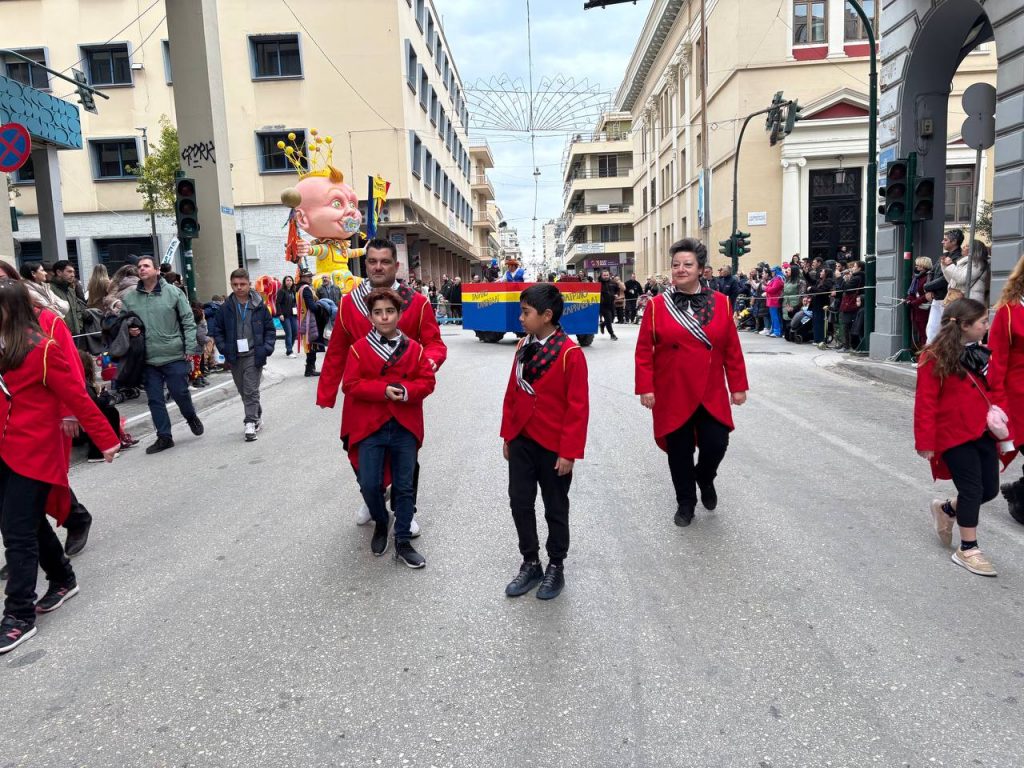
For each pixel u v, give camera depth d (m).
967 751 2.60
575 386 3.77
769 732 2.73
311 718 2.88
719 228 29.36
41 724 2.89
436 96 35.84
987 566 4.04
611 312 17.53
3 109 14.01
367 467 4.35
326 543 4.73
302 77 27.38
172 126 26.12
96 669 3.29
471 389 10.30
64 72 27.41
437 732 2.77
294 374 12.97
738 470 6.12
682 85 36.31
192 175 14.14
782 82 26.28
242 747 2.71
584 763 2.58
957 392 4.11
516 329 15.88
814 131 25.91
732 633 3.45
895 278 11.89
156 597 4.01
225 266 14.35
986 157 26.09
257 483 6.15
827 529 4.76
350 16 27.23
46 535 3.89
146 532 5.06
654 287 26.83
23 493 3.59
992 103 8.80
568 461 3.74
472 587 4.02
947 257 10.45
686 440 4.82
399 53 27.38
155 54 27.34
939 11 10.88
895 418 8.06
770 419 8.05
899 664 3.16
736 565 4.22
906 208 11.43
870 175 13.10
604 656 3.28
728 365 4.85
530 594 3.92
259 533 4.95
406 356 4.33
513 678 3.12
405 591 3.98
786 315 16.95
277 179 27.44
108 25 27.28
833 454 6.58
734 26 26.58
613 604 3.78
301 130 27.44
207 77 13.88
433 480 5.98
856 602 3.74
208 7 13.88
